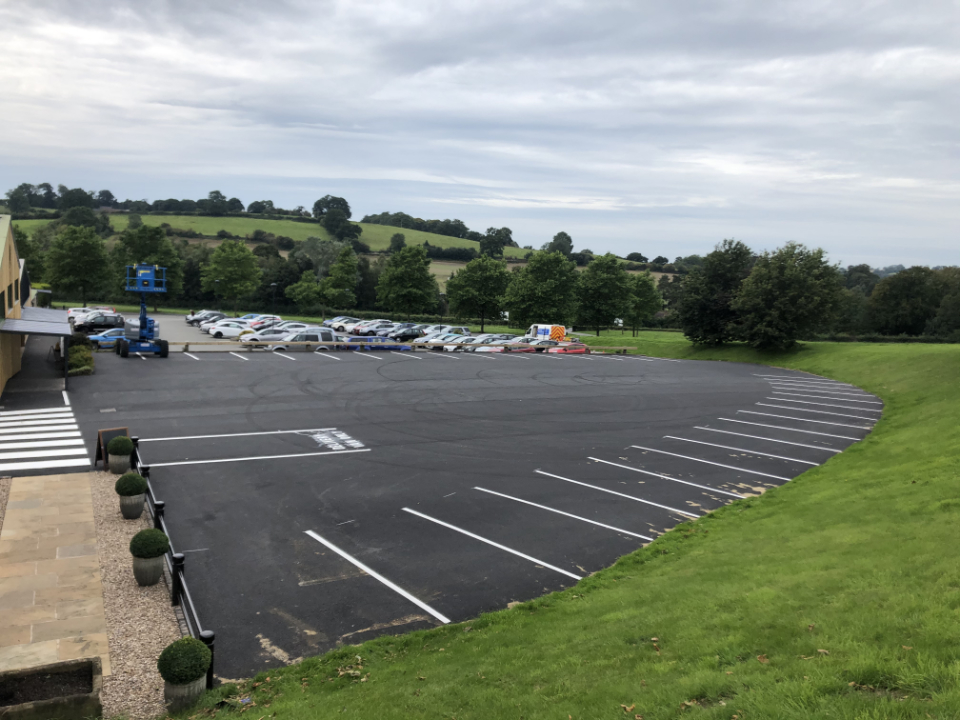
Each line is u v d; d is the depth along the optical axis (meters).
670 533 13.91
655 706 6.39
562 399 29.78
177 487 16.27
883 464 17.70
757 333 49.34
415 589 11.31
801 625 7.77
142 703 7.84
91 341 41.12
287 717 7.35
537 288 65.38
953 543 9.88
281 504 15.29
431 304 73.31
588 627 9.33
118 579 11.10
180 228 128.62
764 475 18.42
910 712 5.23
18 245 75.50
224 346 47.22
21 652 8.80
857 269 136.12
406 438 21.80
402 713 7.23
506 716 6.86
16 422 22.38
